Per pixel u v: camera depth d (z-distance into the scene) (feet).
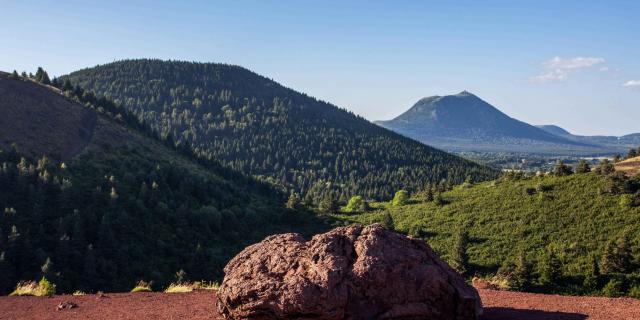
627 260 151.23
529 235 208.74
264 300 36.11
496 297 49.19
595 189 232.53
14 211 191.11
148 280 186.39
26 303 54.90
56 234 189.57
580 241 187.62
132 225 220.02
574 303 44.62
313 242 41.55
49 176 222.69
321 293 35.32
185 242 230.48
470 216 255.09
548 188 258.57
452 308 37.60
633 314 38.88
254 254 43.57
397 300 36.76
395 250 39.32
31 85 372.17
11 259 168.04
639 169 275.18
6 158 246.68
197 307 49.62
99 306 52.08
